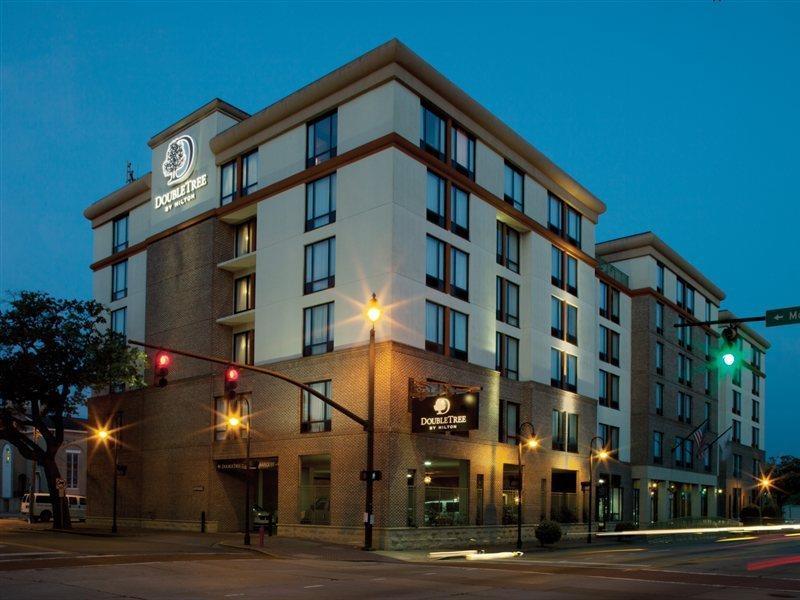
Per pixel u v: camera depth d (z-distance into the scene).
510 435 45.28
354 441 36.44
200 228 46.88
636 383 64.44
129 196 53.84
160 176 50.78
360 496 35.81
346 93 39.66
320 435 37.97
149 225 52.00
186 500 45.03
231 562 25.91
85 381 44.66
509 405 45.53
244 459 42.12
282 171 42.56
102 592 17.69
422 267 38.34
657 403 65.62
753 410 95.06
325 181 40.28
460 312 41.03
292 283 40.91
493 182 44.97
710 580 21.34
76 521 55.72
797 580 21.36
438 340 39.09
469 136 43.50
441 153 40.84
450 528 38.16
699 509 73.44
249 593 17.84
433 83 39.88
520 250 48.34
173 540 36.12
